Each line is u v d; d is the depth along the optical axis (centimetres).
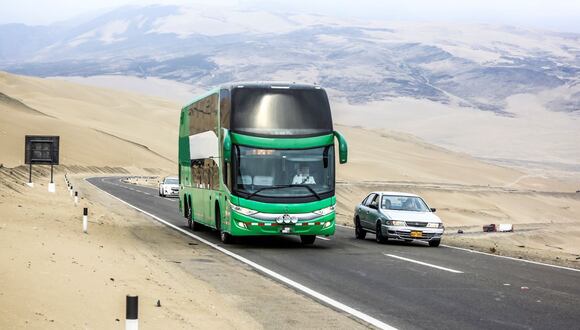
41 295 1167
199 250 2197
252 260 1969
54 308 1093
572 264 2138
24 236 1912
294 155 2209
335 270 1780
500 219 12569
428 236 2450
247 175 2184
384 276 1683
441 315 1224
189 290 1449
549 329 1123
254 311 1252
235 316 1203
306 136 2222
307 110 2244
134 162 15938
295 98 2245
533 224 10319
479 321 1177
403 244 2534
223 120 2283
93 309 1134
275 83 2273
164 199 5475
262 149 2194
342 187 13538
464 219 11444
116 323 1060
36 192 4312
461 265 1927
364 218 2686
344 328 1120
